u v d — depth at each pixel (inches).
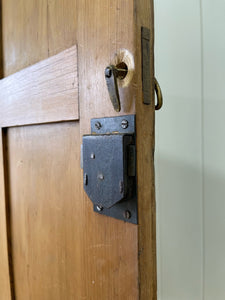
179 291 32.5
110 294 14.0
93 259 15.2
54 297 19.5
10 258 25.7
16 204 24.4
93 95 14.4
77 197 16.6
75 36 15.7
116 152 12.2
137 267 12.4
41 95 19.0
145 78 12.2
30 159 21.8
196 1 28.3
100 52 13.8
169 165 31.5
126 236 12.9
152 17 12.5
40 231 21.0
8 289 25.7
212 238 29.8
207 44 28.2
